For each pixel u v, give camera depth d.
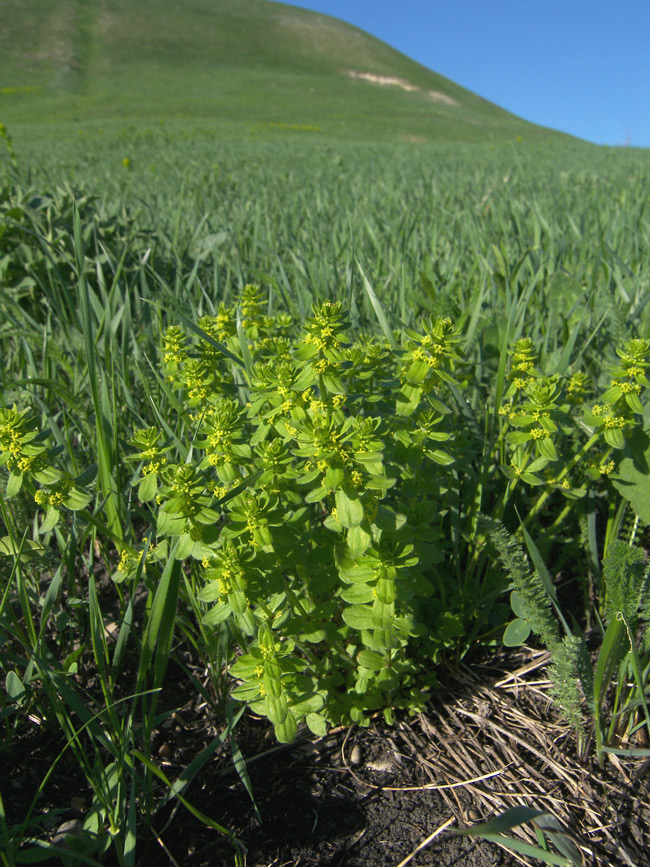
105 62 62.34
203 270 4.57
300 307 3.26
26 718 1.89
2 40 63.06
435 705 2.01
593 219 5.90
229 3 83.69
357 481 1.45
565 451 2.46
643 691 1.71
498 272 3.51
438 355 1.76
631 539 2.15
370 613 1.61
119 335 3.30
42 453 1.62
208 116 44.75
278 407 1.76
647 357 1.92
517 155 18.52
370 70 72.44
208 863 1.60
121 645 1.74
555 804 1.70
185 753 1.85
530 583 1.70
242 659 1.53
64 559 1.96
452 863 1.59
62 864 1.57
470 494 2.21
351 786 1.79
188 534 1.51
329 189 9.57
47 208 4.35
